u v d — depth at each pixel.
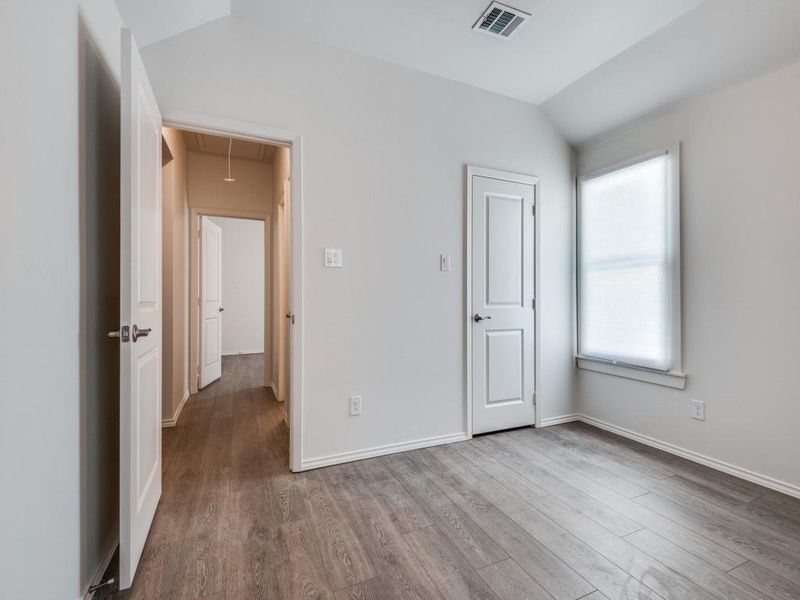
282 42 2.29
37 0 1.00
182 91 2.07
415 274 2.66
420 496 2.02
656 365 2.67
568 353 3.29
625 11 2.12
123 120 1.36
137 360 1.45
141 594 1.35
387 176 2.57
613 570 1.48
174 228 3.24
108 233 1.62
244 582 1.41
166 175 3.16
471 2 2.08
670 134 2.60
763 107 2.13
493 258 2.95
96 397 1.46
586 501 1.98
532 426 3.12
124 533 1.34
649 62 2.44
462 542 1.64
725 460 2.31
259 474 2.28
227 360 6.31
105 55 1.56
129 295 1.36
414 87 2.66
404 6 2.11
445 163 2.77
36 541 0.98
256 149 4.11
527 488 2.11
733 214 2.27
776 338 2.09
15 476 0.89
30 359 0.96
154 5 1.80
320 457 2.38
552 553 1.58
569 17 2.17
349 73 2.46
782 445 2.07
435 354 2.73
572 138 3.24
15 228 0.90
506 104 3.01
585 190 3.22
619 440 2.83
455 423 2.80
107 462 1.58
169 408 3.12
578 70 2.68
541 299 3.14
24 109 0.94
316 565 1.50
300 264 2.32
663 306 2.63
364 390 2.50
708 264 2.39
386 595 1.35
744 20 1.98
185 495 2.03
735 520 1.81
